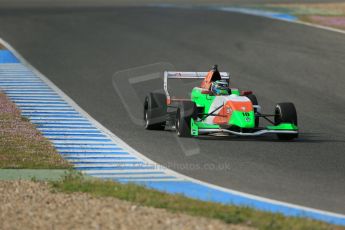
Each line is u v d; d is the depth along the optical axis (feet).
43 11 488.44
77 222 105.81
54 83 270.26
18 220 107.14
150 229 101.96
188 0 628.69
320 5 544.62
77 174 141.38
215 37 376.07
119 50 343.05
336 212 120.78
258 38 370.73
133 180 140.87
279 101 246.47
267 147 175.01
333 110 234.17
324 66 306.14
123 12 481.46
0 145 171.22
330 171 152.35
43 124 200.23
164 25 417.49
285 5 547.49
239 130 179.83
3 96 241.35
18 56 325.83
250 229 102.42
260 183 140.36
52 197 121.29
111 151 169.07
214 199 125.49
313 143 182.09
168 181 140.26
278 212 113.19
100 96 248.93
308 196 131.44
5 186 130.41
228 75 200.34
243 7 520.01
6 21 429.38
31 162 155.02
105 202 117.19
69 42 362.53
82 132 191.31
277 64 310.65
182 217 107.76
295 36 375.66
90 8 515.09
